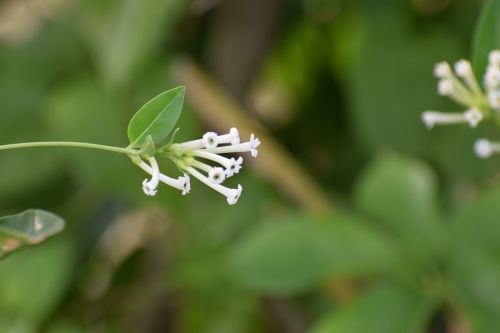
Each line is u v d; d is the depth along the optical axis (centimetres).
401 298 50
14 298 55
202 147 37
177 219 60
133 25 56
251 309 61
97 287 65
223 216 60
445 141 60
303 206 59
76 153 59
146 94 60
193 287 61
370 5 64
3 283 55
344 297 57
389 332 49
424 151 60
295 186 59
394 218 52
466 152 59
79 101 60
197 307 61
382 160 53
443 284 50
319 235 51
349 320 49
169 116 37
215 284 60
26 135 64
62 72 65
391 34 63
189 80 60
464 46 64
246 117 61
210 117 60
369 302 50
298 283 50
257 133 60
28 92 65
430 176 58
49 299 56
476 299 50
